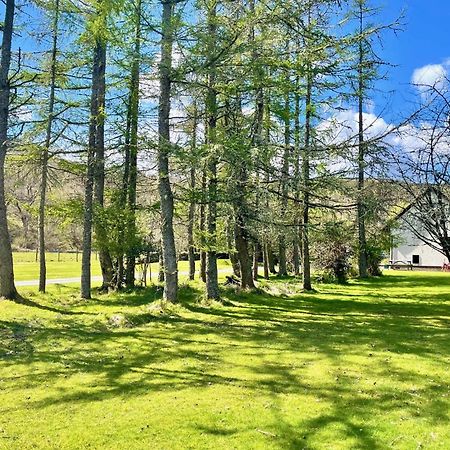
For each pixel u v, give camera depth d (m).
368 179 10.88
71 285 18.48
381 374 6.49
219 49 10.16
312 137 14.42
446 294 17.06
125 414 4.98
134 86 13.21
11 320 9.96
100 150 15.16
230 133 11.24
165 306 11.76
